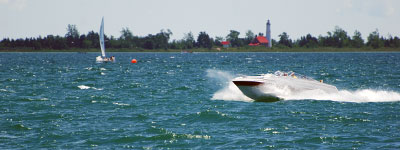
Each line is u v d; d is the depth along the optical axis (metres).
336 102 108.00
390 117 88.62
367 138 72.25
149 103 108.69
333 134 74.94
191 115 90.44
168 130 78.31
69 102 109.81
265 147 67.81
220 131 77.50
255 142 70.44
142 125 82.31
